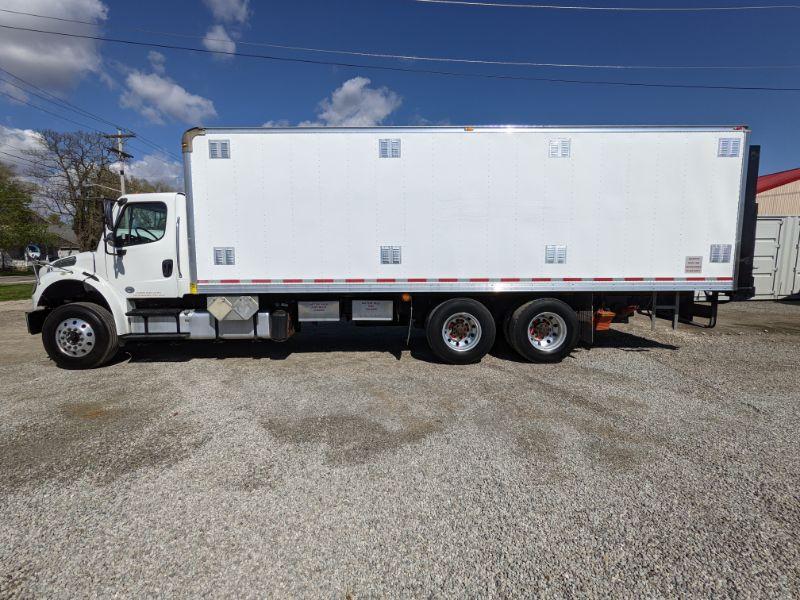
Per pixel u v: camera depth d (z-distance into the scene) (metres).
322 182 5.79
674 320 6.16
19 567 2.27
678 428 3.96
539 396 4.83
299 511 2.74
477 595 2.09
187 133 5.71
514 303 6.27
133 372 5.82
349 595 2.08
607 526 2.59
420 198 5.82
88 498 2.88
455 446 3.62
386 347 7.36
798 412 4.34
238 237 5.84
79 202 38.53
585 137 5.77
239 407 4.54
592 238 5.87
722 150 5.77
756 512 2.72
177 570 2.25
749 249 5.97
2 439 3.77
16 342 7.85
